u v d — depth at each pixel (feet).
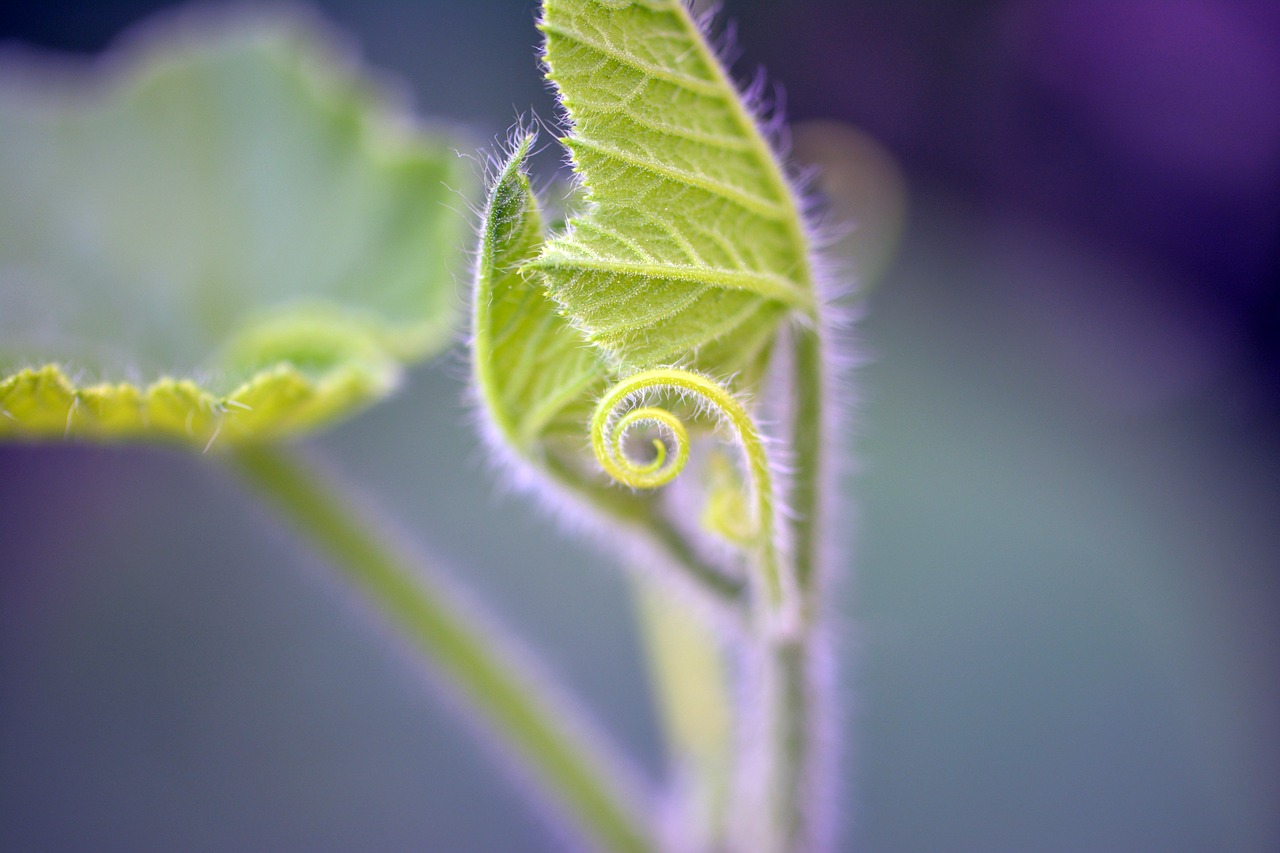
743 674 0.88
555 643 1.64
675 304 0.77
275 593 1.73
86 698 1.65
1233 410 2.15
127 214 1.12
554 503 0.83
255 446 0.97
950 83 2.33
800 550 0.82
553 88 0.77
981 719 1.63
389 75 2.07
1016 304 2.20
